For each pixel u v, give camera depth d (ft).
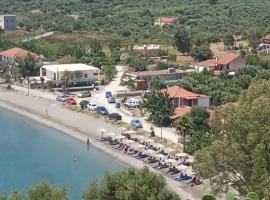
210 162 235.40
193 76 567.18
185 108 460.55
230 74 585.22
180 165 357.61
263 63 630.33
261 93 253.65
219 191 237.45
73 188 342.03
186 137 388.57
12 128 482.28
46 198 205.05
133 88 586.45
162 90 505.25
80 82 609.83
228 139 238.07
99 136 442.50
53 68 628.69
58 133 463.01
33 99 565.12
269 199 198.80
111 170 370.94
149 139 413.80
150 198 207.92
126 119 476.95
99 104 529.04
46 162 394.32
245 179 233.14
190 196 317.83
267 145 222.48
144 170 229.04
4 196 206.28
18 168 382.22
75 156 404.16
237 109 247.50
